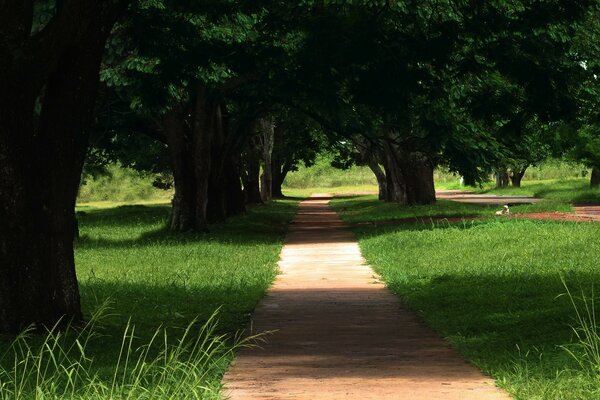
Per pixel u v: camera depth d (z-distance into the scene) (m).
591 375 10.20
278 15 24.53
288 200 92.50
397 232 37.25
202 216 41.31
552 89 22.83
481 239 30.72
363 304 19.14
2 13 14.13
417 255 28.19
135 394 9.41
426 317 16.73
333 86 27.59
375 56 22.77
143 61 29.22
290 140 64.38
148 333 15.10
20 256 14.56
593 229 31.52
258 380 10.97
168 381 9.66
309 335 14.94
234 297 20.11
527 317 15.19
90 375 11.09
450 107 37.19
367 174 147.88
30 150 14.70
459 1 22.28
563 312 14.77
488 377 11.05
